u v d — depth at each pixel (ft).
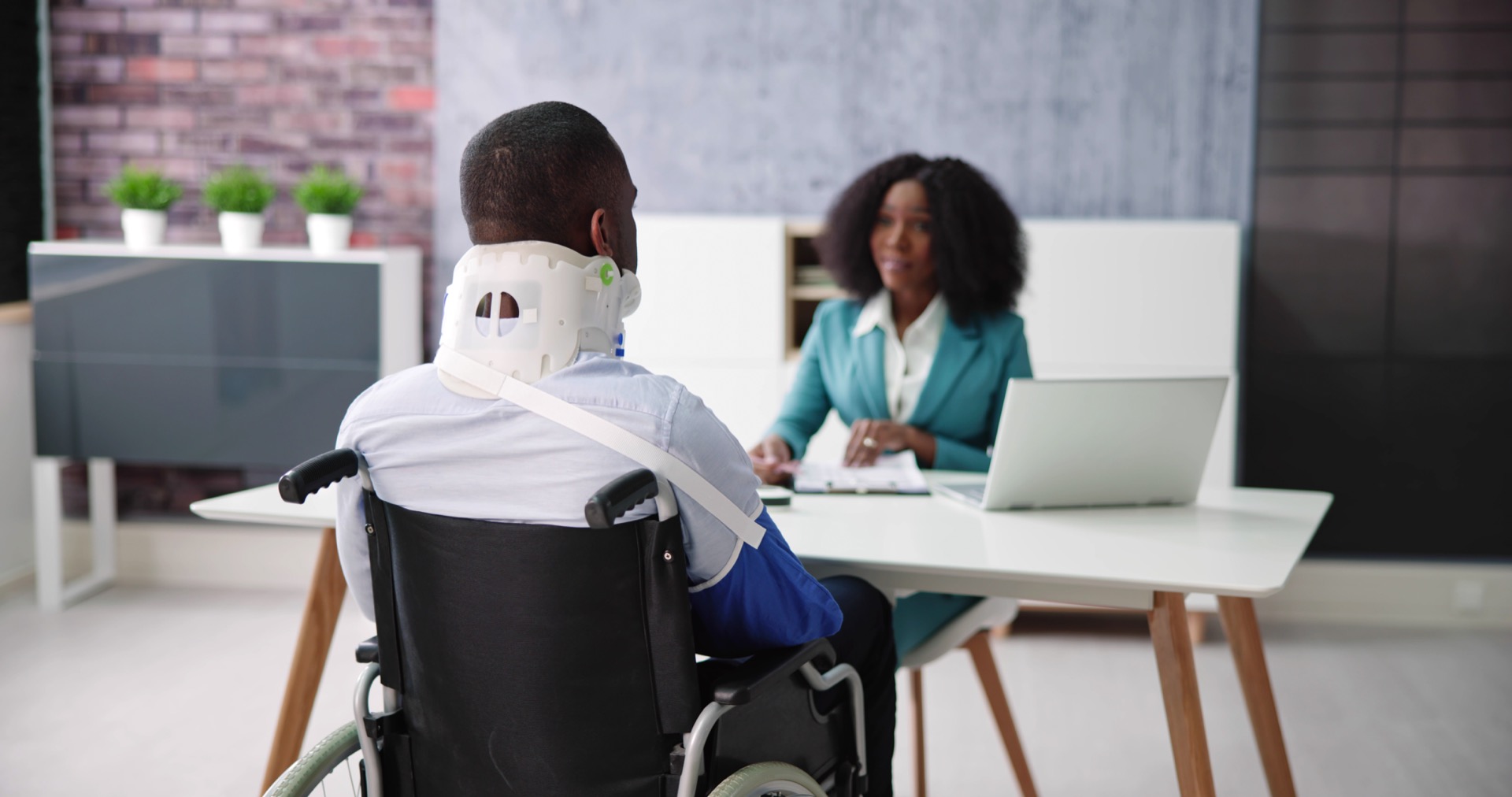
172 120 14.02
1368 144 12.43
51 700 10.44
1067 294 12.11
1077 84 12.91
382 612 4.56
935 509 6.47
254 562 14.02
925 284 8.43
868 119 13.17
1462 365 12.55
